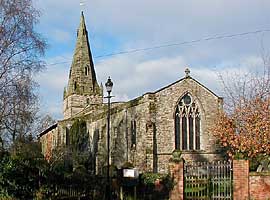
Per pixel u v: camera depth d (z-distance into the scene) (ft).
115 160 179.93
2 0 101.19
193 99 177.06
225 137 122.52
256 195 80.89
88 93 297.33
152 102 171.22
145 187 102.37
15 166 95.09
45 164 103.71
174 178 92.22
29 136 126.31
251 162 104.94
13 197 93.25
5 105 99.76
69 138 215.92
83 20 306.14
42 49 129.70
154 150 168.45
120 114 184.24
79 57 301.02
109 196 95.61
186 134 174.60
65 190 104.47
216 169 89.15
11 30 101.65
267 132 104.68
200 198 89.92
